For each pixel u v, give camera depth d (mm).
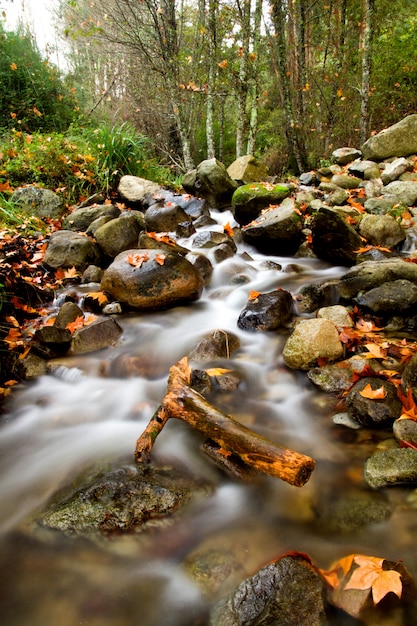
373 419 2199
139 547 1661
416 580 1479
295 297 3887
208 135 10289
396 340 3004
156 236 4625
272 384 2779
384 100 10023
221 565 1573
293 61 11594
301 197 6191
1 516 1875
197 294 4027
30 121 9391
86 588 1530
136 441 2230
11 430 2518
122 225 4836
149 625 1403
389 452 1952
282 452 1854
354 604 1363
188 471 2041
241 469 1996
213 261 4688
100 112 11922
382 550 1613
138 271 3812
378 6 9805
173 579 1539
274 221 4988
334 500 1855
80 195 6656
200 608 1432
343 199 5934
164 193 6844
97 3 10289
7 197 5809
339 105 10055
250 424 2404
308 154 10031
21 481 2082
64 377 3012
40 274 4395
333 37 10414
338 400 2506
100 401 2766
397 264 3531
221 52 9609
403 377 2289
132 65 11461
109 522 1723
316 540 1678
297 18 9867
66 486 2004
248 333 3414
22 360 3029
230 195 7223
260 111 12828
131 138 7746
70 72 12375
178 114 9188
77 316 3625
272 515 1813
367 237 4660
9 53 9664
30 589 1534
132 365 3055
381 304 3281
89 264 4617
